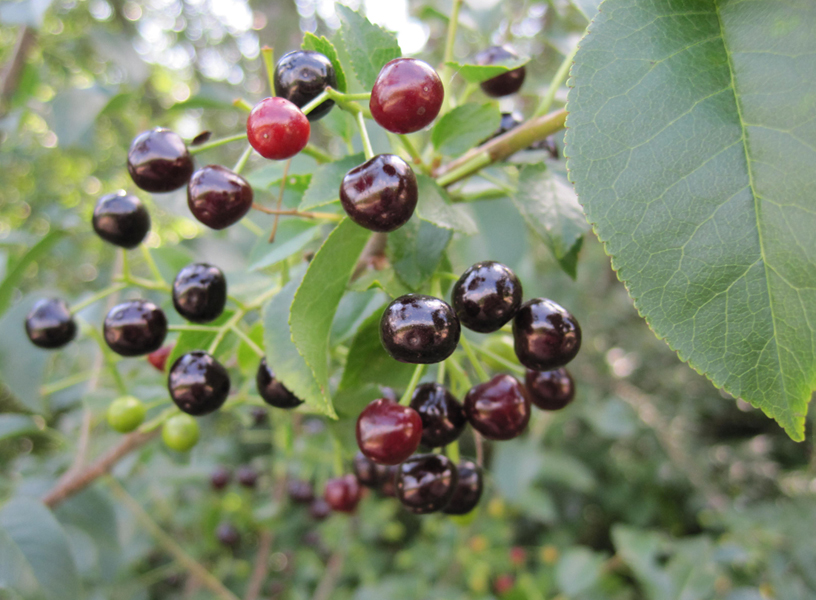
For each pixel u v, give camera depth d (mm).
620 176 72
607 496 448
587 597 252
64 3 424
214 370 98
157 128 95
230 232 193
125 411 124
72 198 420
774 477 439
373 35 88
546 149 116
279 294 95
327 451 217
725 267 69
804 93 70
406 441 85
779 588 256
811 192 68
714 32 75
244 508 254
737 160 70
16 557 121
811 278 67
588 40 76
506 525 340
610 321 486
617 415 351
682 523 435
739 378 67
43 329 113
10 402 474
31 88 233
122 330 101
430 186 89
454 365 99
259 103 81
